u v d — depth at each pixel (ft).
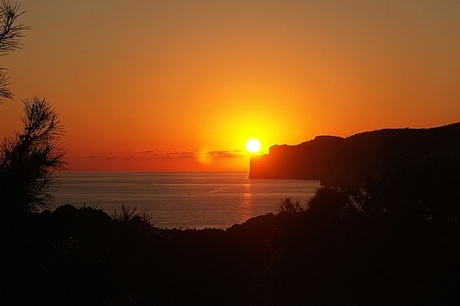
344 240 37.04
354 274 35.55
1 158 18.89
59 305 19.31
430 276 32.40
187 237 62.08
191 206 266.98
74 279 19.72
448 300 31.19
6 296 18.85
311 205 41.29
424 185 35.70
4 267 19.02
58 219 21.61
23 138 19.26
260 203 292.61
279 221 42.88
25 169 18.65
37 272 19.52
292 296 38.34
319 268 37.47
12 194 18.35
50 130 19.71
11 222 18.72
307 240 38.93
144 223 23.81
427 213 36.22
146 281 32.48
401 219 35.55
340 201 39.73
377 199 38.01
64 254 20.16
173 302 38.93
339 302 35.83
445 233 34.78
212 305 40.11
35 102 19.76
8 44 18.49
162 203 287.28
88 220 21.80
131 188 502.79
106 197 322.14
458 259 32.07
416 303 32.07
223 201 310.86
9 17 18.61
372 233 36.32
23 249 19.36
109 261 20.70
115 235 21.56
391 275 33.91
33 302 19.03
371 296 34.37
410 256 33.81
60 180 19.58
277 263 40.11
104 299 20.35
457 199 34.94
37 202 19.03
